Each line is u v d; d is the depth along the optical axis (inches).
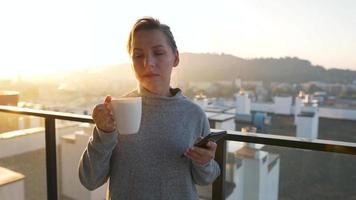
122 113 31.8
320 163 49.4
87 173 35.9
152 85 37.8
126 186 36.4
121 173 36.5
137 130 33.4
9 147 82.0
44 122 67.7
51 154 67.5
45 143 67.7
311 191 51.4
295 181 53.0
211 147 34.5
